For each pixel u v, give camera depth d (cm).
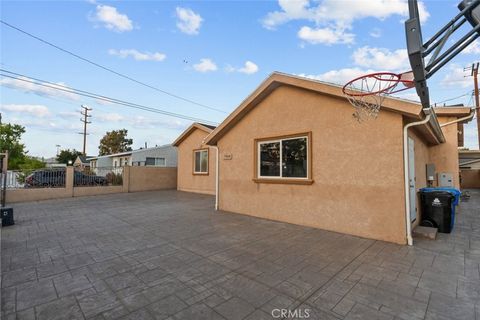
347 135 548
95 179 1338
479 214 777
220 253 429
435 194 556
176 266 373
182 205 966
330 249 445
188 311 254
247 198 768
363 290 297
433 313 249
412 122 482
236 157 805
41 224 652
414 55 283
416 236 512
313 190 607
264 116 724
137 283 317
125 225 638
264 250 443
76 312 252
